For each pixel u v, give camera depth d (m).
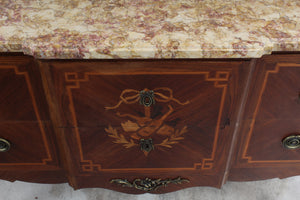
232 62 0.78
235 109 0.89
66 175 1.15
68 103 0.87
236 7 0.91
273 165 1.12
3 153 1.04
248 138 1.01
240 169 1.13
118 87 0.83
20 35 0.77
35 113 0.92
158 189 1.18
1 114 0.91
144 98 0.85
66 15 0.86
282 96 0.88
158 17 0.85
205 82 0.82
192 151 1.02
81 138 0.97
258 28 0.81
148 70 0.79
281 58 0.80
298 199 1.27
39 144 1.02
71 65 0.77
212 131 0.96
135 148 1.00
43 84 0.82
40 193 1.29
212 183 1.16
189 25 0.82
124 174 1.11
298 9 0.90
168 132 0.95
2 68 0.80
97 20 0.84
